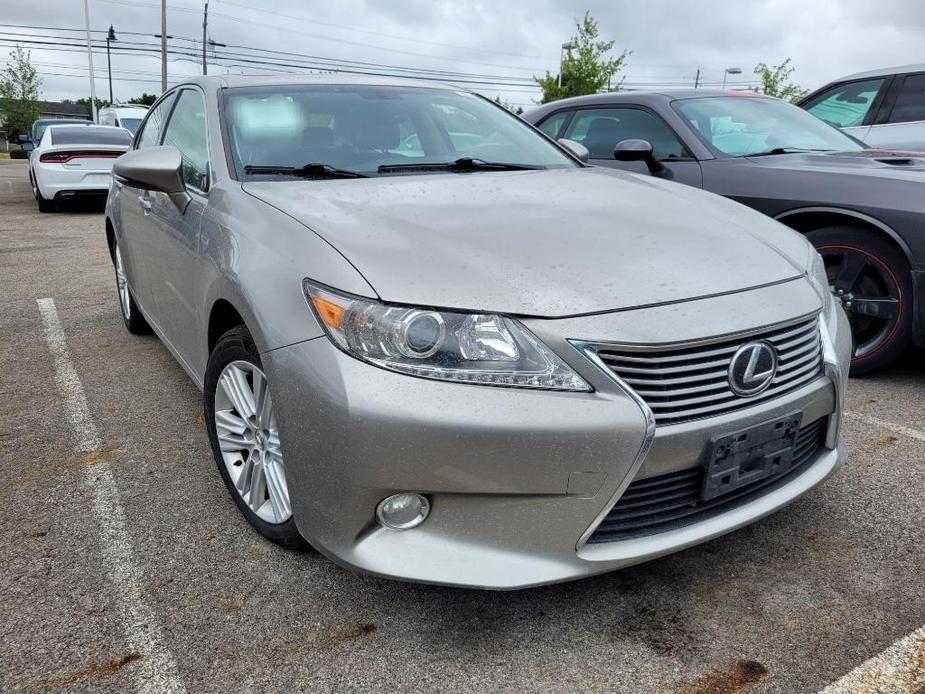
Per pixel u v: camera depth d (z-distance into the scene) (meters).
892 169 3.70
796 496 2.11
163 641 1.92
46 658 1.86
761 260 2.17
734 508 2.01
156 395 3.61
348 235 2.01
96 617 2.01
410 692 1.76
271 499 2.24
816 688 1.75
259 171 2.65
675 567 2.23
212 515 2.51
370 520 1.83
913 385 3.71
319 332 1.84
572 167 3.19
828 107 6.62
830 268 3.76
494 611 2.03
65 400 3.55
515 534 1.79
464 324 1.76
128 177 2.70
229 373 2.38
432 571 1.80
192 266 2.62
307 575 2.18
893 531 2.40
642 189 2.74
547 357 1.75
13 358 4.19
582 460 1.73
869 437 3.09
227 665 1.83
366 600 2.07
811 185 3.74
